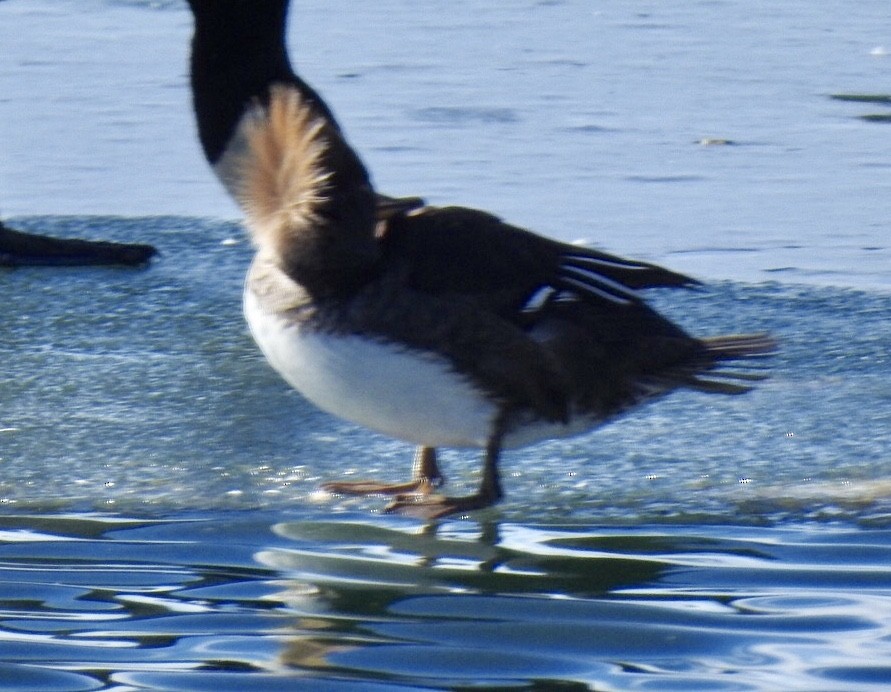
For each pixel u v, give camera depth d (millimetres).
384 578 7543
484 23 26078
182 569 7652
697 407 10352
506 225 8102
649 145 17969
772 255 13914
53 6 27875
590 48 23938
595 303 8062
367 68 22297
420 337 7711
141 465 9219
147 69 22375
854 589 7406
